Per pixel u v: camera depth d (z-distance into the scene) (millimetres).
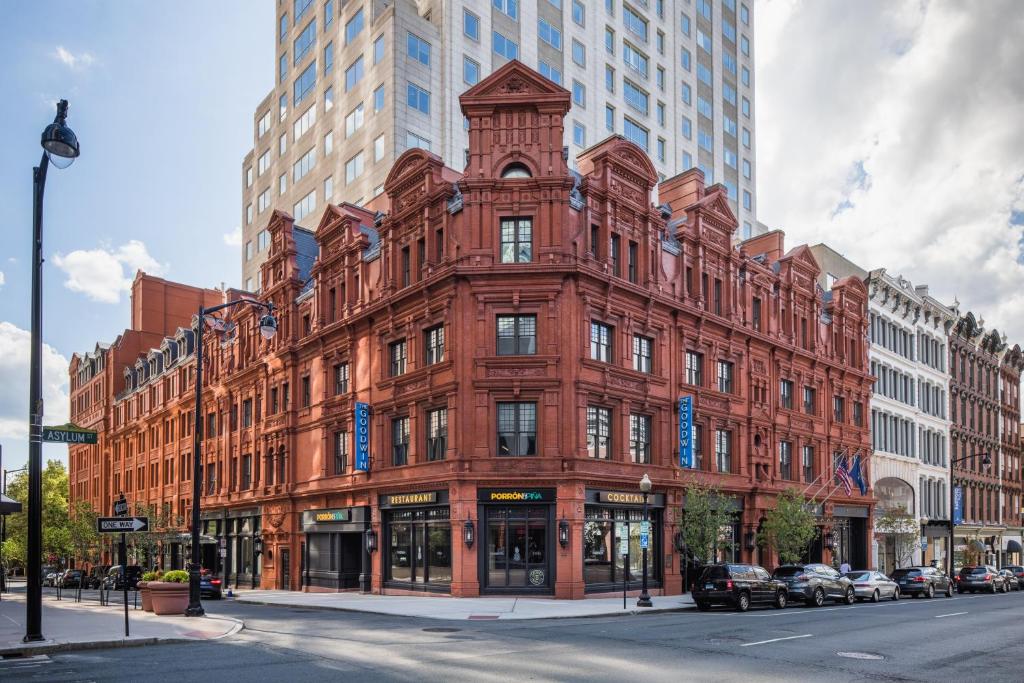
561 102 38312
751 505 46906
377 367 43500
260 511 54594
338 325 46375
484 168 38156
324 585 47125
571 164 69062
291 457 51125
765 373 49500
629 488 39094
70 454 105000
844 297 58844
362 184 64188
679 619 28625
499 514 36781
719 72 90250
